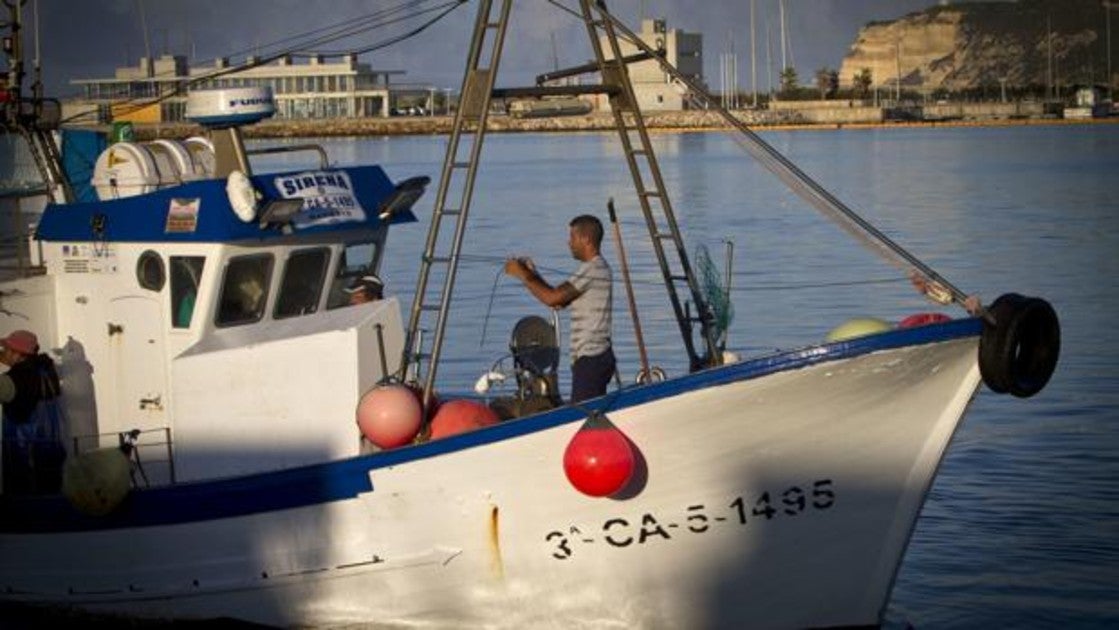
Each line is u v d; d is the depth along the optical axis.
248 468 34.25
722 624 33.00
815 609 32.97
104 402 37.59
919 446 31.86
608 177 197.88
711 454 31.47
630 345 70.75
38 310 37.53
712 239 119.62
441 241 118.31
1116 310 82.38
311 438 33.78
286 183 36.78
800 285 92.25
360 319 34.03
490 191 172.50
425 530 32.91
